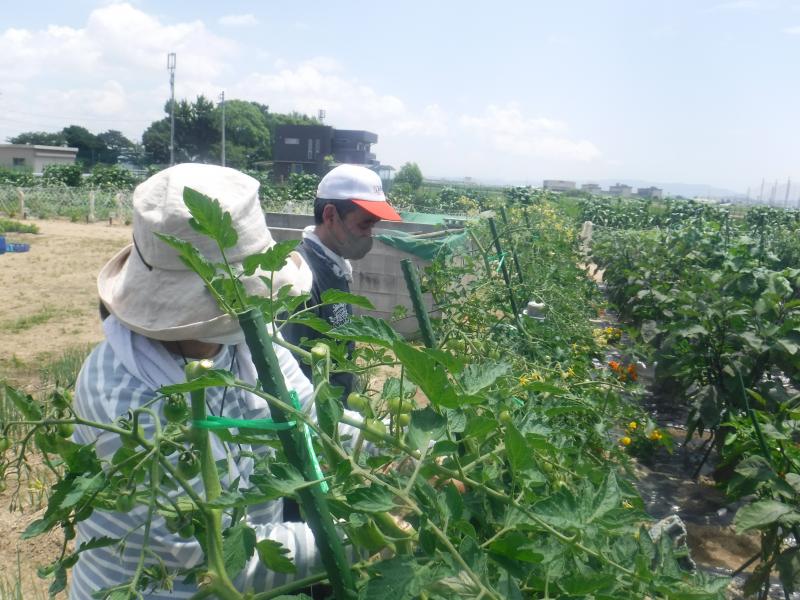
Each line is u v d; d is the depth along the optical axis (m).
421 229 8.93
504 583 1.04
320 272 3.19
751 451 3.58
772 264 8.84
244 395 1.66
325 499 1.12
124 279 1.45
